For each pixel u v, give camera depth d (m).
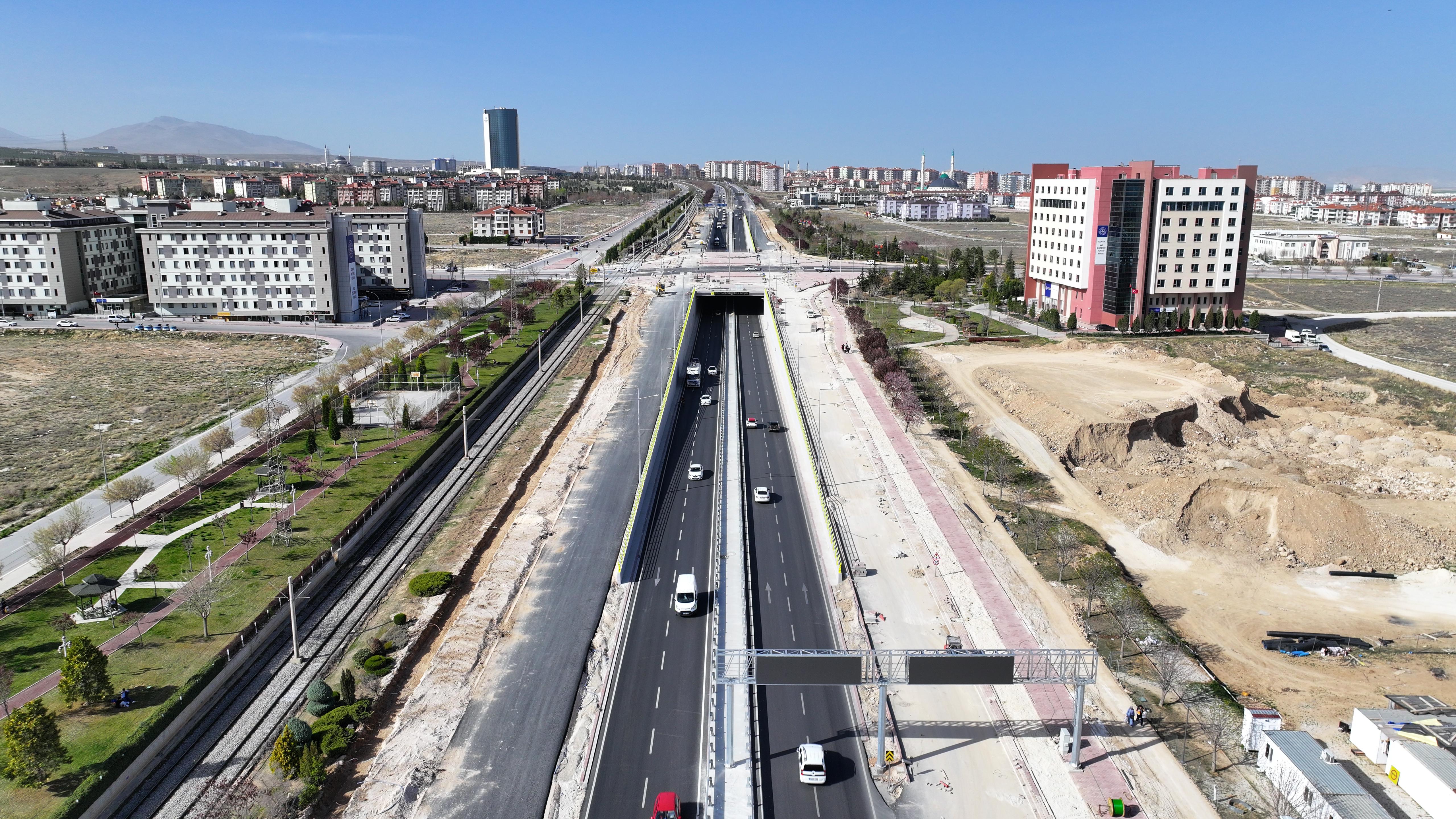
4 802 64.88
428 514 121.06
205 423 156.50
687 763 70.56
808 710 77.94
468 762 70.69
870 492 127.75
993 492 128.38
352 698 77.62
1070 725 76.31
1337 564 109.69
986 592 98.62
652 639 88.56
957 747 73.25
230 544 107.50
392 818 64.38
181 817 66.38
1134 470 140.12
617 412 164.62
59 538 99.69
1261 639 92.56
